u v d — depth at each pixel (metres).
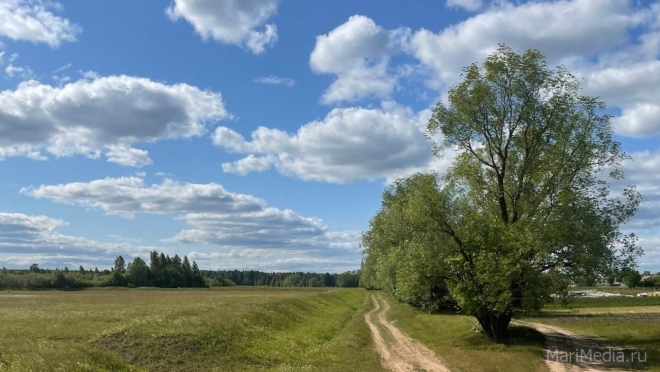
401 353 31.09
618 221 32.81
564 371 24.33
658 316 56.03
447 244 35.50
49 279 143.38
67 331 28.73
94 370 18.14
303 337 35.97
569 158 33.59
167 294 98.94
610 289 144.50
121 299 73.81
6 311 45.31
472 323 48.06
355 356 28.83
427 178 37.03
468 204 36.34
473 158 36.84
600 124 33.72
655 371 23.81
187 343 25.98
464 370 24.94
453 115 36.09
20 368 16.30
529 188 34.84
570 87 34.09
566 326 45.78
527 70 34.03
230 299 59.84
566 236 31.17
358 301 91.81
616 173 33.78
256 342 29.75
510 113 35.09
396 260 39.44
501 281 31.00
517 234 31.59
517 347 31.64
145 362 23.11
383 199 77.56
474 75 35.06
